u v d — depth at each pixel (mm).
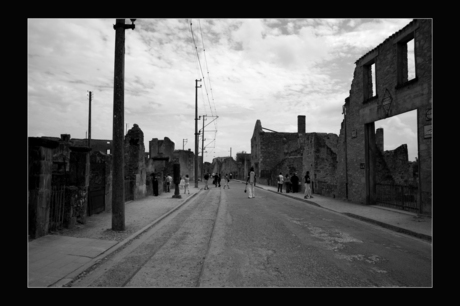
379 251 6738
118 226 8852
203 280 5047
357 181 15445
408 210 12266
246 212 13094
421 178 10633
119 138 9055
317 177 22344
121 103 9180
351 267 5652
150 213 12578
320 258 6203
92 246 7062
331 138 32688
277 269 5555
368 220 10695
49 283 4887
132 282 5031
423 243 7508
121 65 9273
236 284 4863
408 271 5430
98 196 11703
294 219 11125
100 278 5238
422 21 10680
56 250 6613
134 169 18016
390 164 20297
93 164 12227
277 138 48625
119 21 9258
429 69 10352
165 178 26766
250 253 6582
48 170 7836
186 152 59250
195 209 14602
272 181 38000
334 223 10328
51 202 8211
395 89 12258
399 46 12289
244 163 65125
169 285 4883
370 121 14180
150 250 7031
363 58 14797
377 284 4848
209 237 8297
